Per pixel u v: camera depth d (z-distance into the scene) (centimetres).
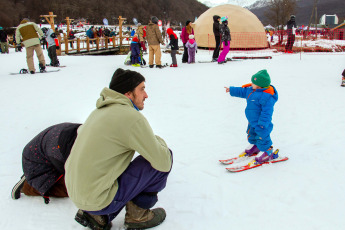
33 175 259
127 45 2267
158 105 595
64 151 242
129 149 211
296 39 2294
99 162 201
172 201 275
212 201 273
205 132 448
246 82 789
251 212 256
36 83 828
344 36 2573
